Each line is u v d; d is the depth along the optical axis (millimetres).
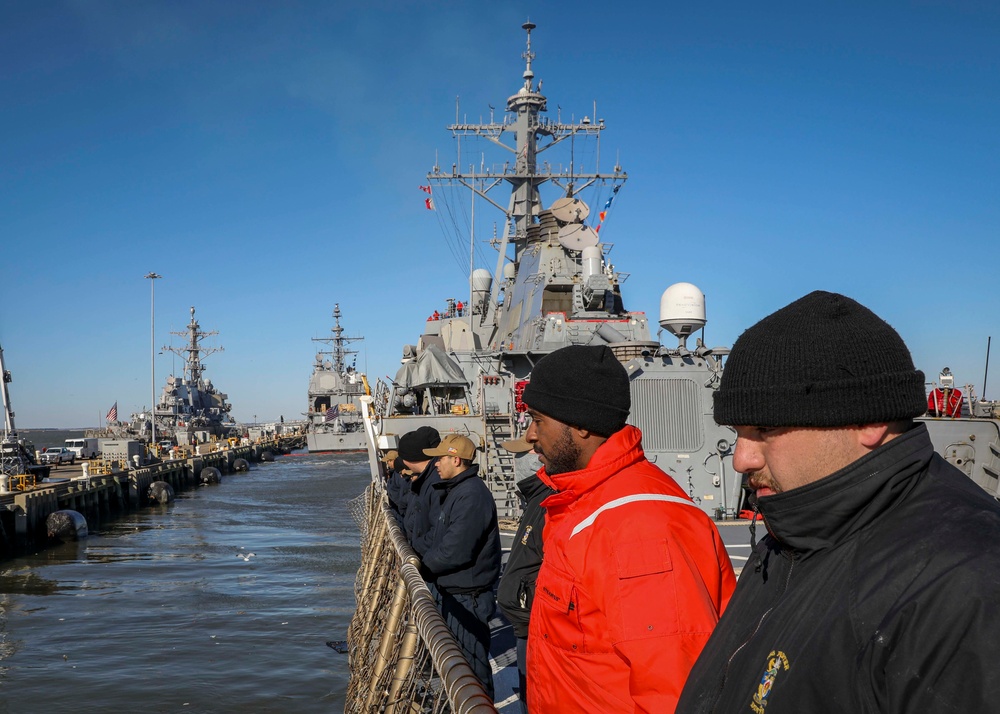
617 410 2275
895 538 1069
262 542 22312
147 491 35219
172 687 10055
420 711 3488
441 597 4844
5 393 26828
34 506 22875
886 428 1173
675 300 11891
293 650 11539
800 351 1189
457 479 4953
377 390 16797
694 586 1806
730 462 11688
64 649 11836
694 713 1341
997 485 9953
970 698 879
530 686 2117
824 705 1046
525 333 16109
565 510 2197
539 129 24094
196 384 81250
